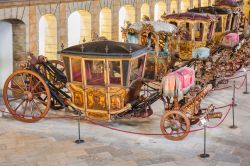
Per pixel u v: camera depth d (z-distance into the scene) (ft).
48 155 43.19
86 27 81.71
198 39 76.18
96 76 49.08
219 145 46.03
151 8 102.01
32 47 67.46
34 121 52.29
